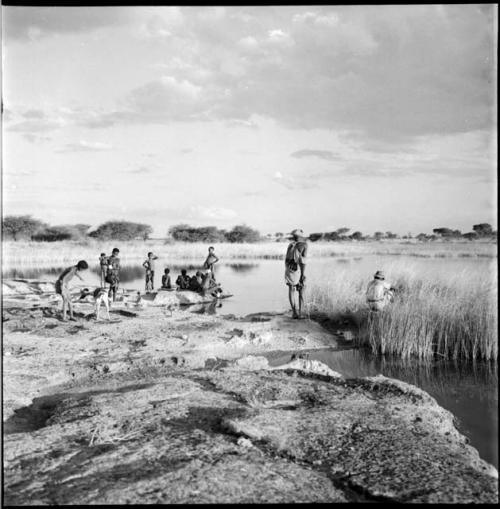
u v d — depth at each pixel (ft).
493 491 13.04
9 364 26.40
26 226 219.20
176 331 35.32
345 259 113.29
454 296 38.45
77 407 19.40
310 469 14.16
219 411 18.57
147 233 252.42
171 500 12.23
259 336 34.01
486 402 22.66
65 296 38.99
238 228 242.78
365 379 22.75
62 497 12.42
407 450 15.38
